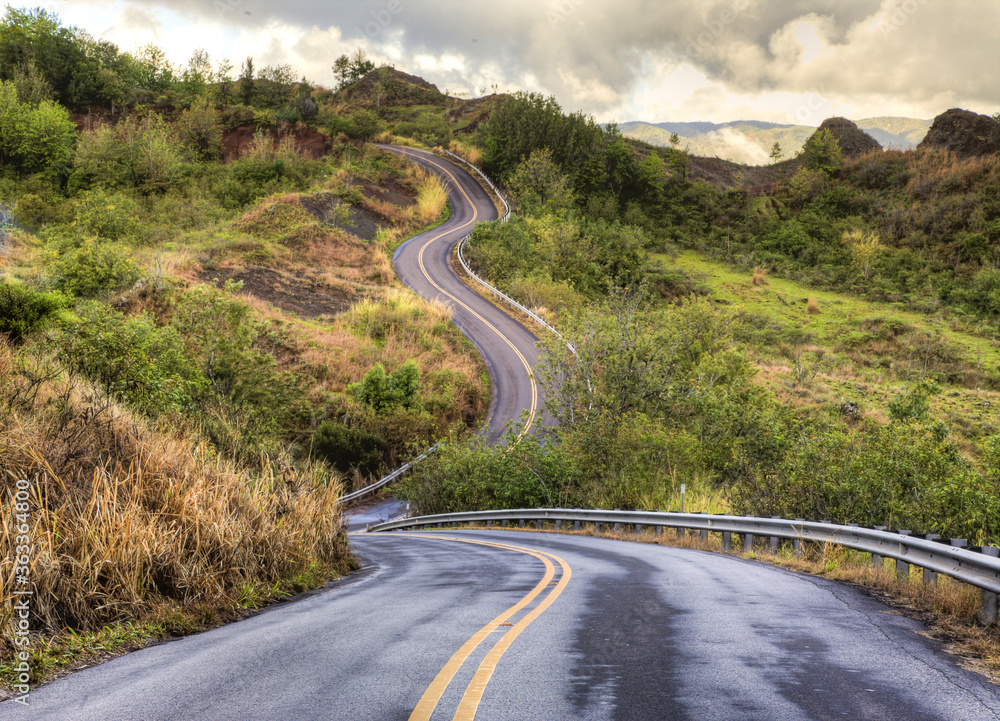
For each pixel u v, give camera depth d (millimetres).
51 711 3863
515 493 26312
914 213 101875
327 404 39688
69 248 47094
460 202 94625
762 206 111938
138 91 104125
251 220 67938
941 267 86938
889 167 120625
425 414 41125
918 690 4133
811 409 32656
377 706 3750
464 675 4375
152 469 8648
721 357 35750
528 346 52500
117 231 60625
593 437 25828
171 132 87438
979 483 14188
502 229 73062
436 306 56906
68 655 5305
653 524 17719
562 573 10180
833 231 99188
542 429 31594
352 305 54156
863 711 3691
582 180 106062
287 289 54844
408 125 141500
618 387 29250
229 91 122375
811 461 15172
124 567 6758
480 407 44781
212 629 6777
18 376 9977
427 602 7594
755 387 29672
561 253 73875
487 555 13984
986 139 119812
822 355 57562
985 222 95188
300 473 13352
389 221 80688
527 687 4102
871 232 98500
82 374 14047
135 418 10688
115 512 7164
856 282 84812
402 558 14367
